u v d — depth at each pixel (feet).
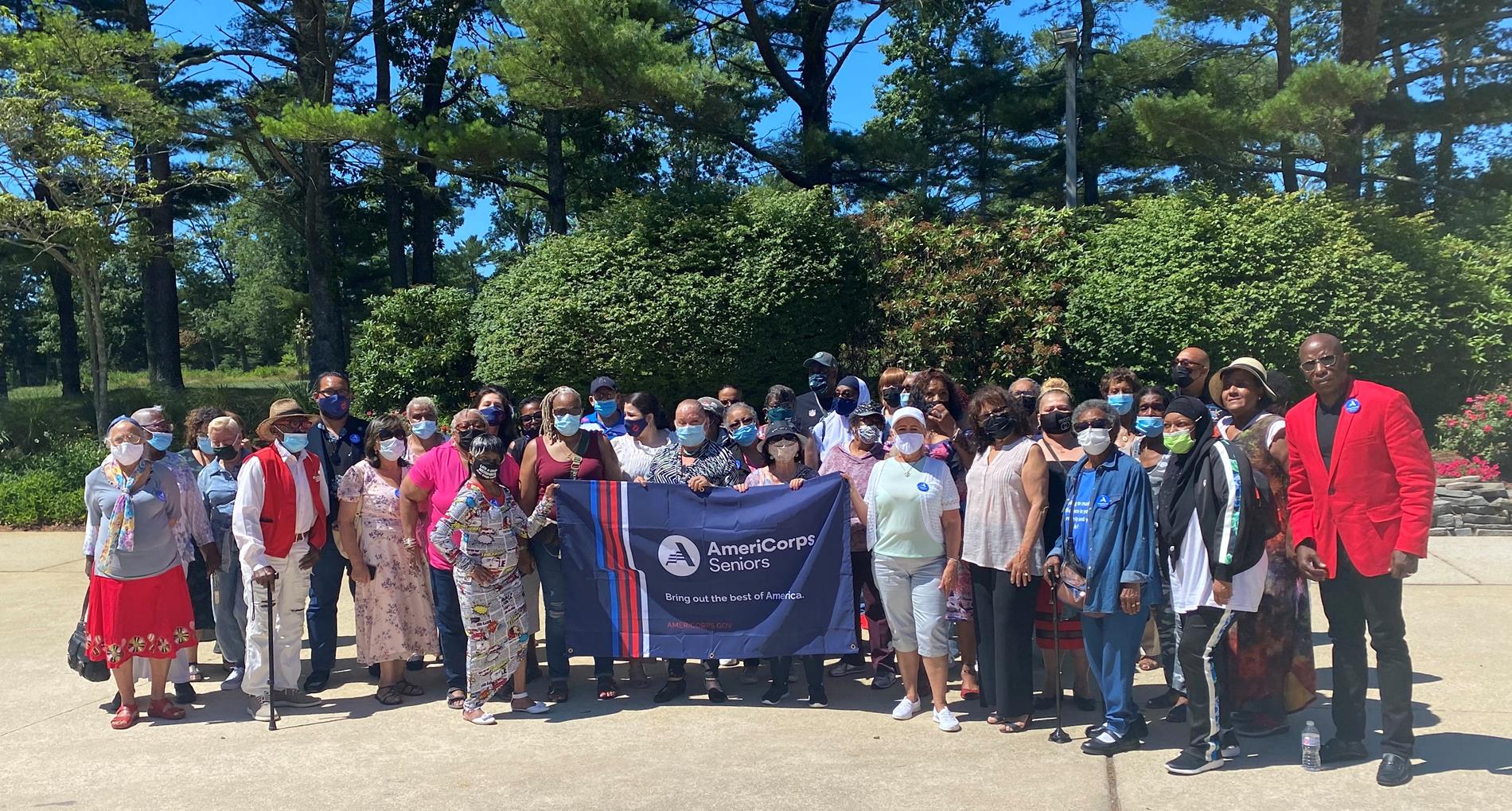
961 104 82.48
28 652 24.07
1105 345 39.04
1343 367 15.26
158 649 19.06
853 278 42.86
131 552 18.84
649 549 19.65
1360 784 14.70
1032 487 16.98
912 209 56.39
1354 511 14.93
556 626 19.76
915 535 17.76
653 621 19.60
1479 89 51.93
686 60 46.85
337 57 64.59
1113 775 15.42
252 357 199.93
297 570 19.83
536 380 43.01
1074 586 16.34
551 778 15.87
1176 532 15.79
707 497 19.54
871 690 20.30
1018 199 89.51
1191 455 15.89
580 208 71.82
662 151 79.05
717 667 19.94
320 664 21.06
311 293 66.33
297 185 69.77
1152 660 21.08
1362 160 52.16
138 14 71.41
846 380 24.23
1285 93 46.29
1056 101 75.56
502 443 19.94
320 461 20.61
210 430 21.72
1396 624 14.88
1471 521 32.22
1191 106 49.52
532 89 45.78
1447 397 39.52
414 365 49.37
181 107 59.93
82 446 51.78
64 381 88.12
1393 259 39.75
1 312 136.98
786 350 41.81
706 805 14.69
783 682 19.61
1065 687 20.33
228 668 22.56
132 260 57.31
